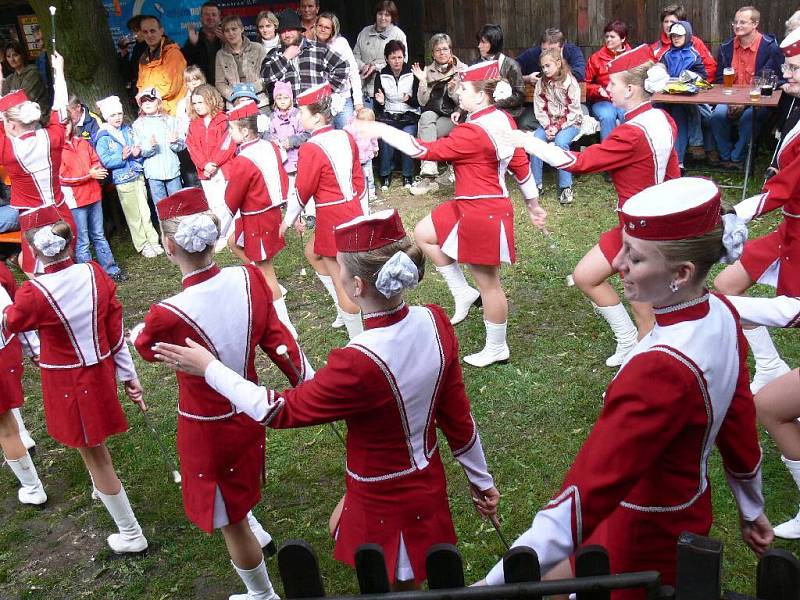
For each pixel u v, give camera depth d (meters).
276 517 3.98
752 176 7.86
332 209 5.06
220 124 7.19
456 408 2.68
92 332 3.52
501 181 4.75
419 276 2.49
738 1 8.62
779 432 3.18
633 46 9.17
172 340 2.87
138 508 4.15
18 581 3.77
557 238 6.91
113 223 8.09
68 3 7.73
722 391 2.07
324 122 5.03
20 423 4.64
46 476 4.51
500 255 4.71
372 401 2.46
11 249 7.76
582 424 4.42
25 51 9.52
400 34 8.83
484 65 4.59
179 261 2.90
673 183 2.01
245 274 3.01
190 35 8.70
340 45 8.11
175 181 7.48
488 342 5.00
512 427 4.45
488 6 9.70
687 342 2.01
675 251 1.95
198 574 3.70
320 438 4.54
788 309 2.46
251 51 8.32
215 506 3.05
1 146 5.66
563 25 9.42
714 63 8.16
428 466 2.65
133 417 4.94
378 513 2.62
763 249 4.12
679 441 2.11
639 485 2.21
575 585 1.82
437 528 2.66
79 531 4.05
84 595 3.65
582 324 5.46
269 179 5.32
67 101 6.58
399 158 9.37
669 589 1.81
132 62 8.41
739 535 3.55
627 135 4.20
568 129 7.74
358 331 5.42
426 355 2.53
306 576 1.93
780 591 1.73
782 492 3.76
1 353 3.85
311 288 6.49
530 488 3.97
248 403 2.49
